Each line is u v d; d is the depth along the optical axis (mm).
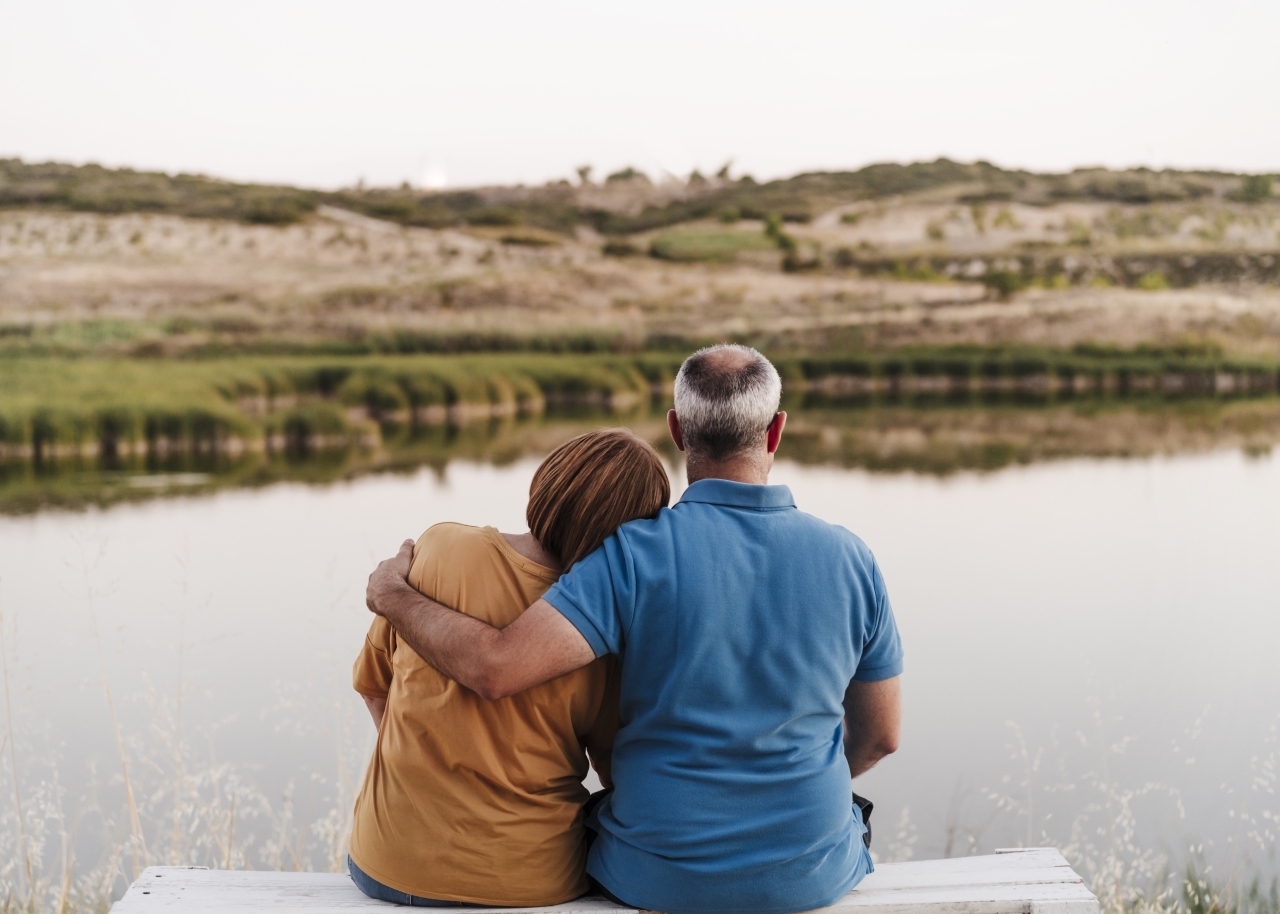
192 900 1632
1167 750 4371
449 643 1487
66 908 2771
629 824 1538
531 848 1552
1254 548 9500
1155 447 17969
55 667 5586
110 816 3533
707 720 1495
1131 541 9875
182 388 22125
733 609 1492
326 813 3652
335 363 28844
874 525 10820
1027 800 3855
